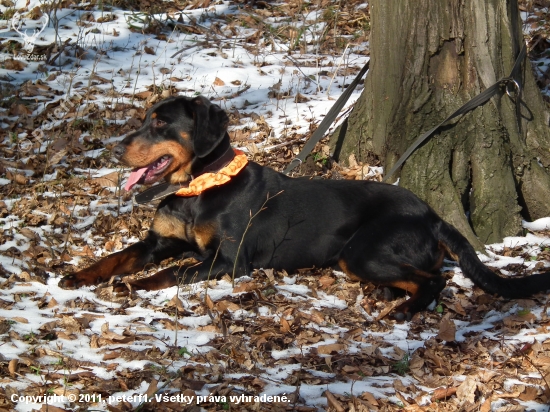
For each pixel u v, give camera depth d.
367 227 2.82
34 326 2.49
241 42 4.43
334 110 3.23
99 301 2.64
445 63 3.11
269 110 3.76
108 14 4.64
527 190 3.14
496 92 3.09
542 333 2.61
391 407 2.32
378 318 2.65
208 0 4.94
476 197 3.08
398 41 3.16
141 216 3.11
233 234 2.80
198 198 2.81
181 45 4.36
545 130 3.22
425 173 3.08
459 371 2.47
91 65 4.11
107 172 3.35
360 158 3.35
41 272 2.75
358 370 2.43
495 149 3.07
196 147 2.76
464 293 2.82
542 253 2.98
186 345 2.47
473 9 3.06
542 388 2.41
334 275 2.86
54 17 4.47
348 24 4.64
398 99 3.19
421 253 2.81
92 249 2.93
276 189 2.87
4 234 2.91
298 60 4.25
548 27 4.34
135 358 2.40
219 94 3.89
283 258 2.86
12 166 3.35
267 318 2.61
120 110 3.73
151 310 2.61
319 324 2.61
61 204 3.09
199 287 2.73
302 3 4.94
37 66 4.07
